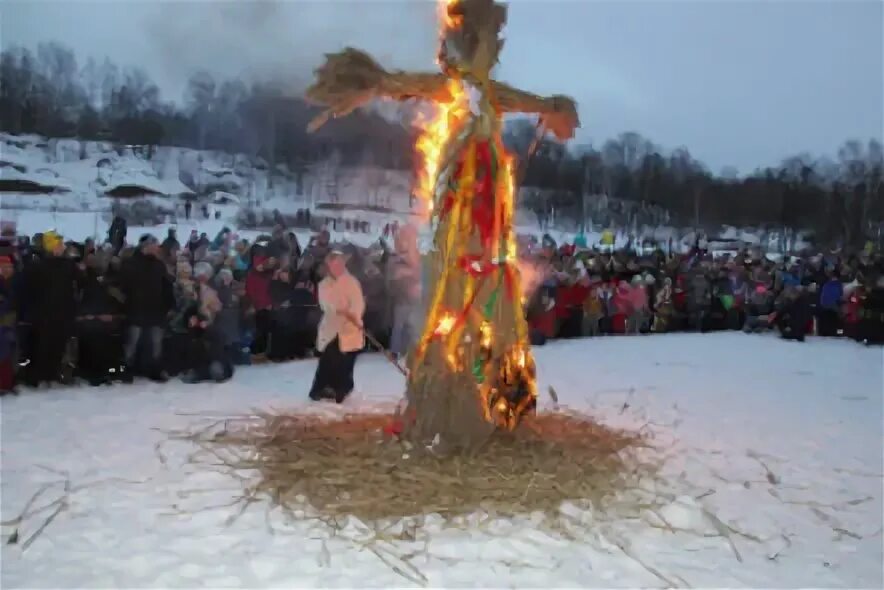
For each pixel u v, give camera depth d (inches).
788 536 206.4
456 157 244.7
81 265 408.2
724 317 762.8
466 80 248.5
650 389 420.2
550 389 320.8
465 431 239.1
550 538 192.7
